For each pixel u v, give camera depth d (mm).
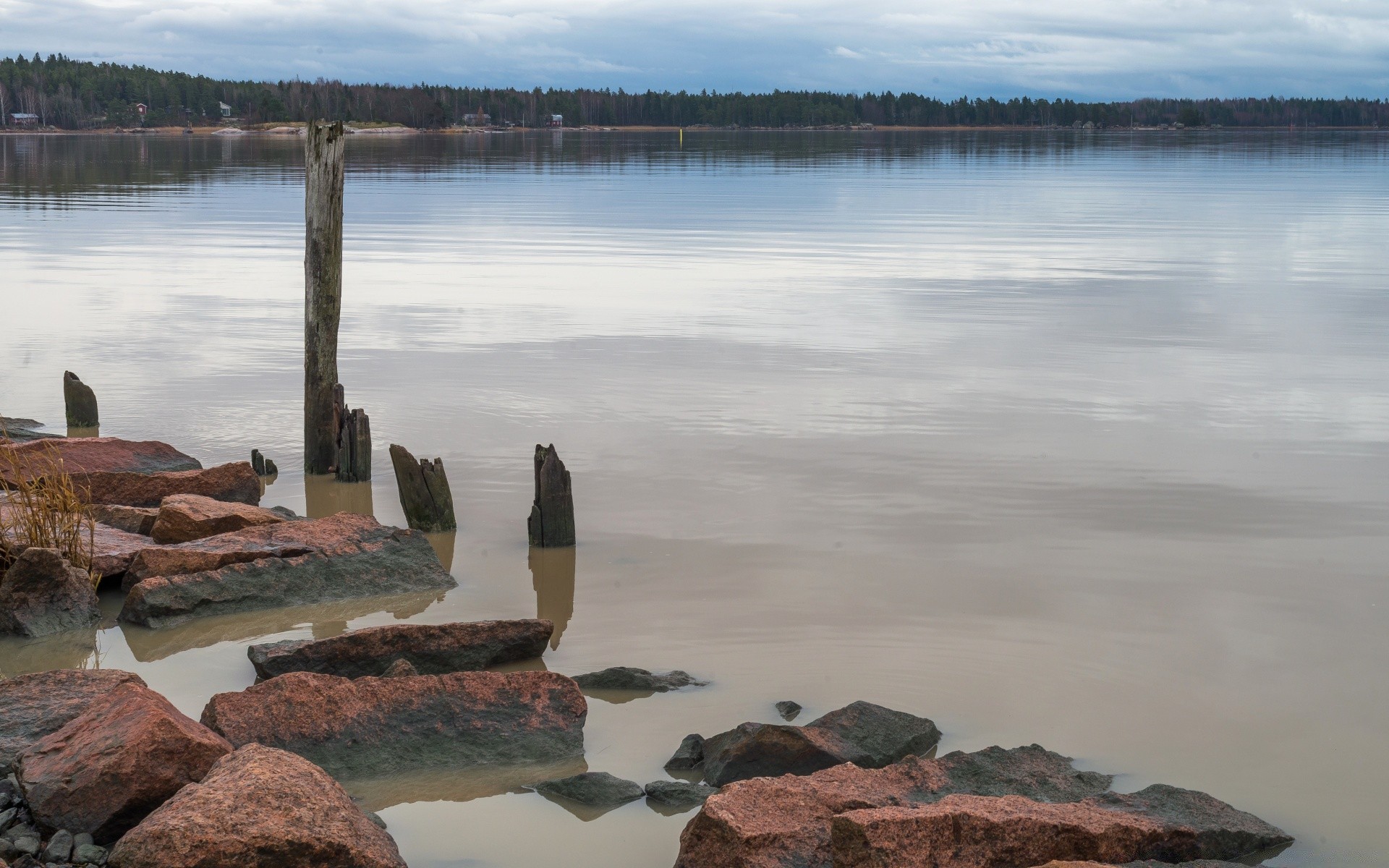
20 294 23234
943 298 23672
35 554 8977
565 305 22703
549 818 6500
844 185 61250
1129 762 7066
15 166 73812
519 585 9852
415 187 58125
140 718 6230
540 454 10695
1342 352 18422
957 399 15594
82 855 5719
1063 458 13062
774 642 8688
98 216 40125
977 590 9633
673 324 20766
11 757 6480
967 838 5566
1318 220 40438
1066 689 7969
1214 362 17688
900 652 8516
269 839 5344
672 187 59000
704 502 11789
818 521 11227
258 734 6859
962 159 95500
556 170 75312
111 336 19375
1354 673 8219
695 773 7004
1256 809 6594
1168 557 10297
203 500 10750
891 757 6930
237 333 19672
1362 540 10688
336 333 12922
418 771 6918
